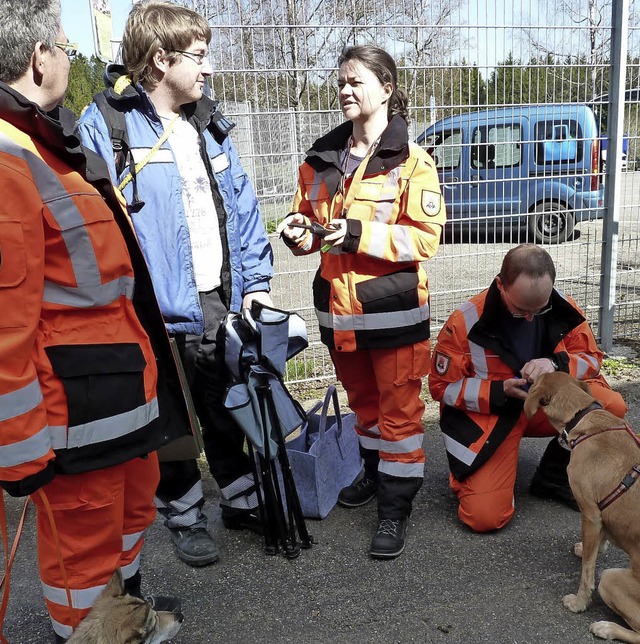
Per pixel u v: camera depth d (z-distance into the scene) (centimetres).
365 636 251
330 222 275
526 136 504
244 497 320
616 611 243
